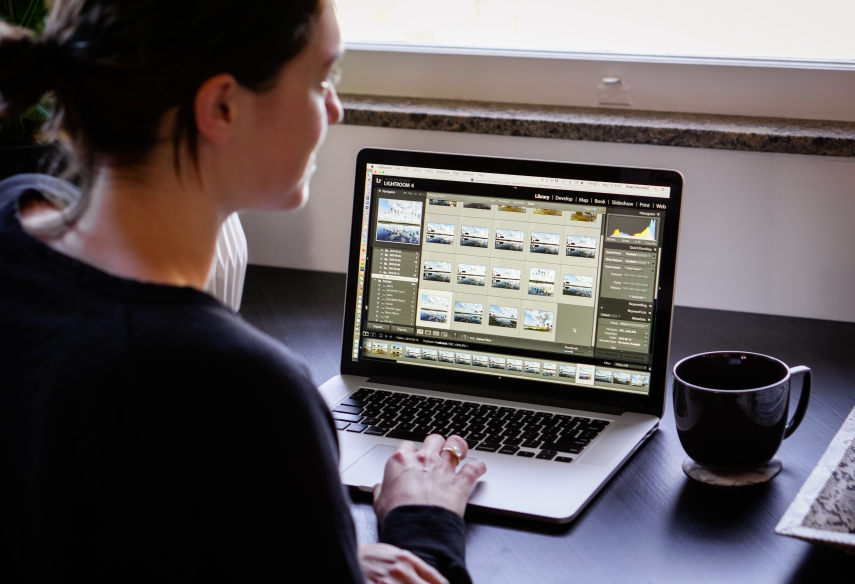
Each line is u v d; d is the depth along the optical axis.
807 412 0.97
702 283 1.31
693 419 0.82
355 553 0.51
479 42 1.42
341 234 1.42
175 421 0.46
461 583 0.65
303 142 0.55
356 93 1.49
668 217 0.93
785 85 1.31
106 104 0.48
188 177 0.52
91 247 0.51
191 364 0.46
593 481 0.80
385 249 1.03
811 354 1.14
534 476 0.81
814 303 1.27
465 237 1.00
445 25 1.43
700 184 1.27
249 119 0.52
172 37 0.47
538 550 0.72
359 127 1.37
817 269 1.25
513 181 0.98
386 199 1.02
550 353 0.98
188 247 0.54
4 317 0.48
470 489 0.77
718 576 0.68
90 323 0.47
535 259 0.98
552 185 0.97
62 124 0.51
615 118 1.32
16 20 1.08
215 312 0.49
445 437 0.89
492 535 0.74
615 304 0.95
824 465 0.78
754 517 0.76
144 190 0.51
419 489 0.74
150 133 0.49
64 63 0.48
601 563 0.70
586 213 0.96
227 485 0.46
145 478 0.46
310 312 1.26
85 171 0.51
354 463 0.84
